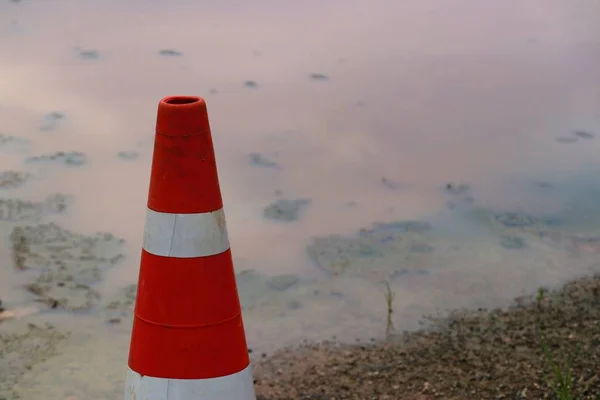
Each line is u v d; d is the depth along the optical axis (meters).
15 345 3.78
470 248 4.74
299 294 4.28
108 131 5.92
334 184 5.39
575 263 4.60
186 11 8.48
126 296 4.18
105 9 8.47
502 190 5.39
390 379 3.60
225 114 6.27
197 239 2.49
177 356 2.53
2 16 8.10
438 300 4.25
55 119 6.05
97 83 6.71
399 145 5.96
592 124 6.34
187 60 7.25
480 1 9.15
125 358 3.73
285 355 3.77
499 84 7.05
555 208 5.20
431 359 3.75
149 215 2.53
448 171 5.62
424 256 4.65
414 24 8.41
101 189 5.16
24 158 5.48
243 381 2.62
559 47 7.89
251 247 4.67
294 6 8.76
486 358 3.75
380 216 5.05
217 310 2.54
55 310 4.05
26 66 6.97
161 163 2.48
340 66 7.29
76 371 3.62
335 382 3.57
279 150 5.80
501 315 4.11
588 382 3.54
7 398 3.42
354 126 6.21
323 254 4.64
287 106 6.47
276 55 7.46
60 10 8.37
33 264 4.39
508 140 6.07
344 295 4.28
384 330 3.98
